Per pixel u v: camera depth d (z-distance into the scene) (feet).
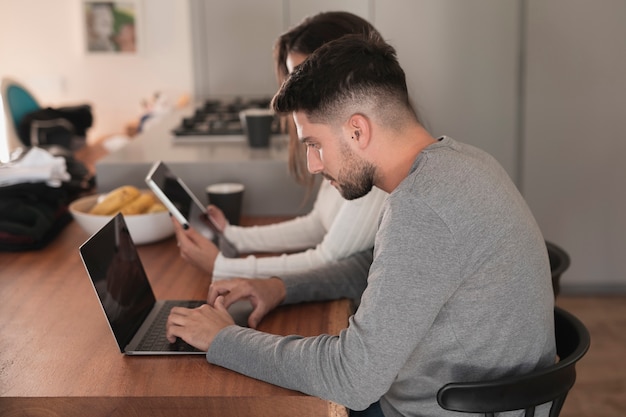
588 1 11.83
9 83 13.41
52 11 16.12
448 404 4.18
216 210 7.04
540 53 12.05
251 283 5.37
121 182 7.93
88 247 4.61
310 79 4.29
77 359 4.64
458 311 4.25
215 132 9.26
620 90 12.05
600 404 9.16
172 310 4.90
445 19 12.09
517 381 4.16
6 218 6.68
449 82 12.27
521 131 12.31
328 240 6.07
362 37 4.49
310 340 4.34
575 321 4.94
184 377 4.40
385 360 4.00
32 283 5.95
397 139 4.34
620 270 12.64
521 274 4.25
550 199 12.48
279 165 7.86
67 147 13.08
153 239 6.91
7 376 4.42
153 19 16.22
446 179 4.10
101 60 16.35
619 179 12.32
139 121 14.74
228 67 12.95
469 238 4.08
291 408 4.20
